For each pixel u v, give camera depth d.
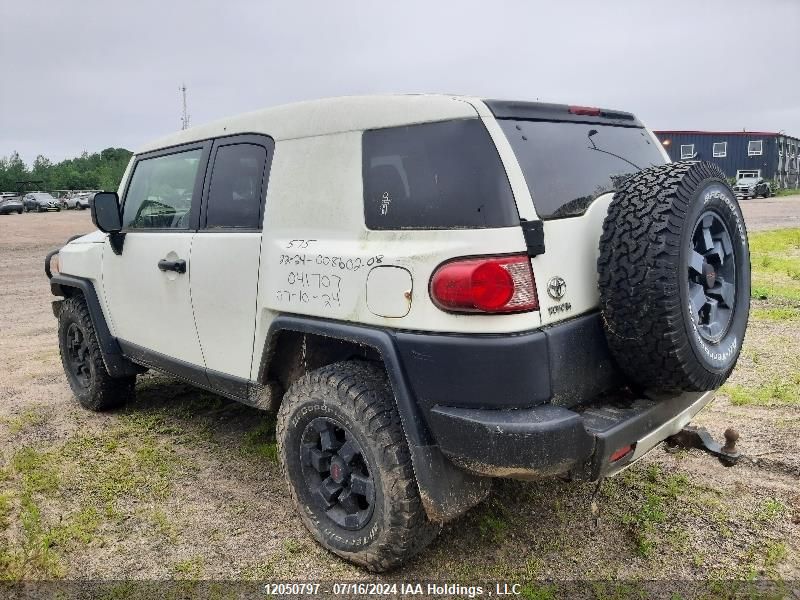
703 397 2.96
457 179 2.44
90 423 4.54
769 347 5.73
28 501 3.31
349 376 2.72
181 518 3.27
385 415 2.60
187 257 3.56
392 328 2.53
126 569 2.86
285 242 2.98
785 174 47.59
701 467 3.59
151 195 4.01
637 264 2.36
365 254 2.61
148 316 3.97
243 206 3.27
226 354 3.41
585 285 2.55
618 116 3.27
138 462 3.87
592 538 2.97
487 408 2.33
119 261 4.15
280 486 3.58
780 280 9.07
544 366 2.32
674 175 2.48
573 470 2.43
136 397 5.04
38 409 4.84
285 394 3.04
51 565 2.86
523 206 2.35
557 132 2.77
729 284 2.82
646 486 3.39
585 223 2.60
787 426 4.04
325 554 2.93
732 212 2.77
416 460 2.49
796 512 3.11
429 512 2.53
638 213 2.40
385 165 2.65
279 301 2.98
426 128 2.56
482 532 3.00
